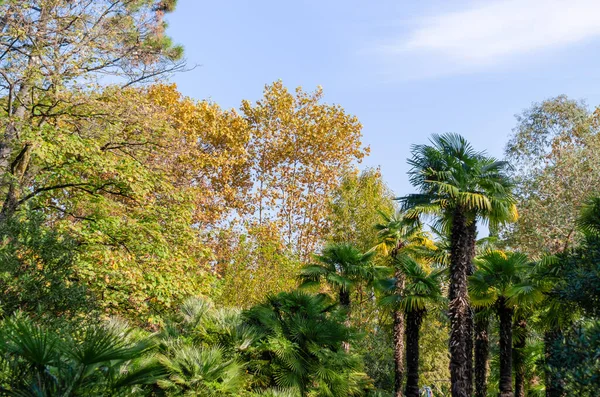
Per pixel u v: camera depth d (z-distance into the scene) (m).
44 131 14.41
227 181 31.61
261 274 19.48
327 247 20.75
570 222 24.58
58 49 14.89
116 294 14.34
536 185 29.09
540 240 26.05
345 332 12.08
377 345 29.38
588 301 9.83
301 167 33.03
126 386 4.44
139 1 17.22
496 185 16.98
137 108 16.53
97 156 15.25
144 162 17.22
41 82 14.67
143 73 17.38
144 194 16.61
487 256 18.42
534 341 22.66
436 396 38.66
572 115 33.09
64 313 7.53
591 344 7.32
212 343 10.56
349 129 32.81
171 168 18.53
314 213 31.50
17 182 13.77
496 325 23.61
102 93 16.38
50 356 4.07
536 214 26.69
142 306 14.64
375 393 17.11
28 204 10.86
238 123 30.77
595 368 7.18
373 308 28.16
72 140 14.66
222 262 21.48
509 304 17.53
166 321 11.37
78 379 4.09
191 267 17.23
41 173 15.54
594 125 31.80
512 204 18.23
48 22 14.83
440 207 17.70
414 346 20.45
